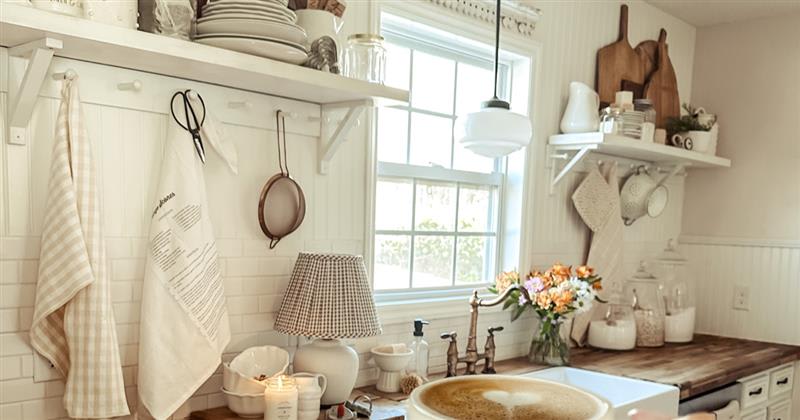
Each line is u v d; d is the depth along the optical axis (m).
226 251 1.73
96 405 1.39
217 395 1.73
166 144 1.58
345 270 1.72
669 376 2.34
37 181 1.40
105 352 1.39
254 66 1.47
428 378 2.18
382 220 2.25
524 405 0.72
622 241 3.01
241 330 1.77
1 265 1.36
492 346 2.31
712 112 3.51
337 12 1.88
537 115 2.67
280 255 1.85
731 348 3.01
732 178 3.42
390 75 2.26
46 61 1.26
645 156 3.09
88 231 1.38
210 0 1.55
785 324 3.21
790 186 3.21
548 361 2.50
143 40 1.30
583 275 2.49
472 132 1.80
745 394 2.66
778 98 3.26
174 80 1.59
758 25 3.34
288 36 1.52
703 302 3.51
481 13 2.39
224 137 1.69
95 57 1.40
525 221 2.64
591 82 2.95
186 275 1.55
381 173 2.21
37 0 1.22
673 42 3.44
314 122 1.91
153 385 1.51
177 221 1.56
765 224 3.30
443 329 2.35
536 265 2.73
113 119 1.51
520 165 2.63
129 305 1.55
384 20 2.17
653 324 2.95
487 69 2.62
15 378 1.39
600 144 2.57
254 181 1.78
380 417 1.68
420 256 2.39
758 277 3.30
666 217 3.51
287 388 1.54
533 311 2.70
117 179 1.52
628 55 3.09
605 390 2.35
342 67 1.80
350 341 2.02
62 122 1.37
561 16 2.77
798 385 3.08
